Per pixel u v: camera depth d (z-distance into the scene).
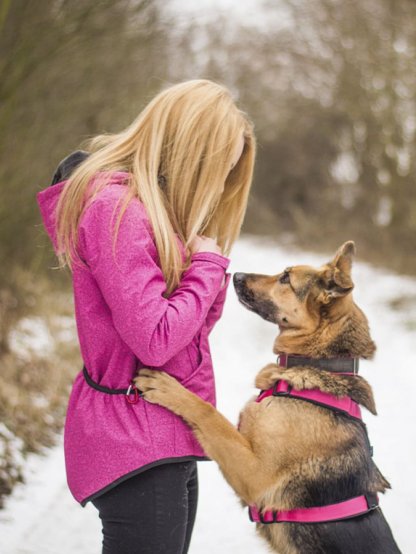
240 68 22.48
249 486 2.83
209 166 2.45
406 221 16.91
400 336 9.92
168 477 2.34
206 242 2.50
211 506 4.62
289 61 23.16
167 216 2.38
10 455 4.80
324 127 22.91
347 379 3.16
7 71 6.08
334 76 20.17
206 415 2.56
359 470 2.91
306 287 3.37
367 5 17.53
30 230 8.14
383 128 17.30
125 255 2.22
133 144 2.48
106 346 2.36
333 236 21.77
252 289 3.57
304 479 2.86
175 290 2.41
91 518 4.18
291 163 28.03
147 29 8.91
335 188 23.09
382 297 13.00
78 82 8.33
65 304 9.19
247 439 2.95
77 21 6.67
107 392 2.35
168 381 2.42
